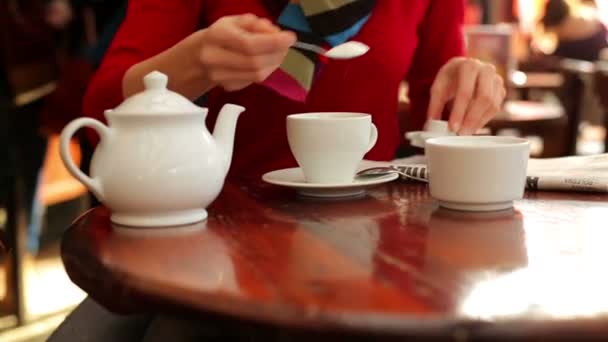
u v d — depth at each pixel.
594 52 4.11
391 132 1.46
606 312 0.57
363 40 1.36
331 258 0.72
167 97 0.87
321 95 1.36
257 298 0.61
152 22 1.23
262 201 1.00
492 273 0.67
